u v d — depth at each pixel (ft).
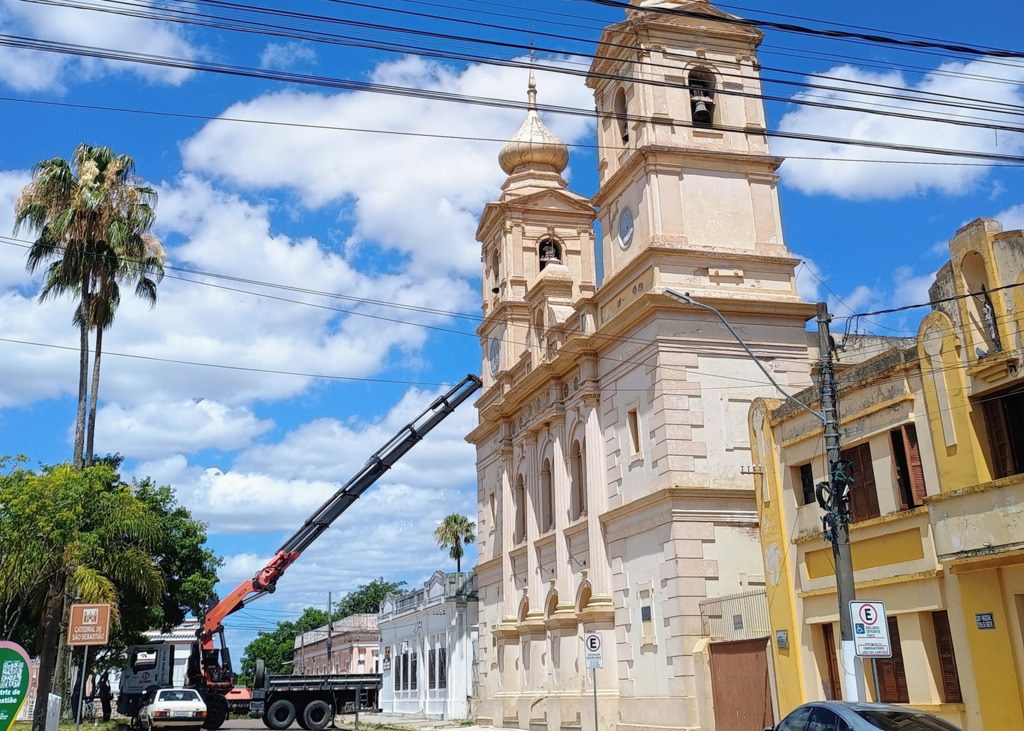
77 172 133.49
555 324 137.90
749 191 119.44
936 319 69.15
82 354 131.13
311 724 149.38
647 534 111.65
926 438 69.87
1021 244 63.46
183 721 130.41
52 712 62.44
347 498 155.43
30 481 115.65
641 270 116.37
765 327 114.62
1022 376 62.34
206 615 150.92
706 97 122.52
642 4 125.39
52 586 116.57
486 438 171.53
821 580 80.18
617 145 127.34
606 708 115.75
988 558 61.72
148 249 139.64
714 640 98.99
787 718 54.08
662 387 109.29
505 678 148.46
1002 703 61.87
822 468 81.15
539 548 142.10
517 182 172.14
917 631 69.56
